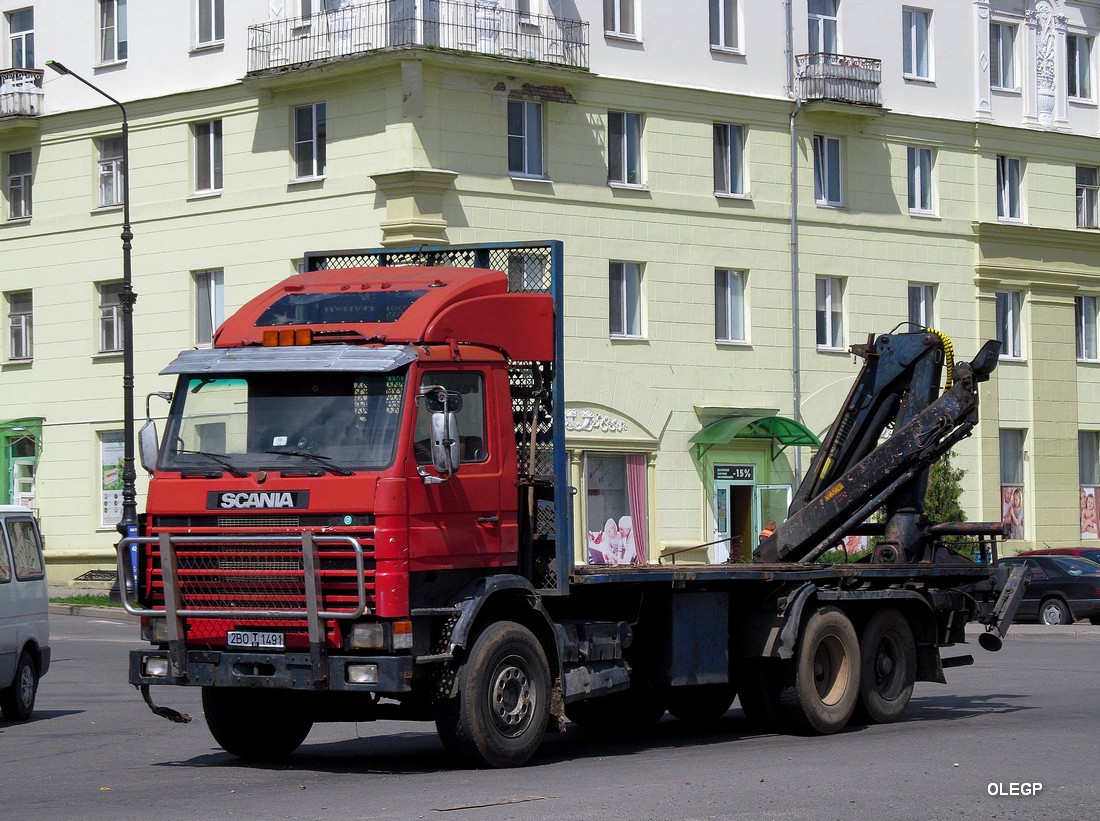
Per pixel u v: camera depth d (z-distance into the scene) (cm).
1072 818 1148
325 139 4141
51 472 4722
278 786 1366
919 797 1238
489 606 1475
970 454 5084
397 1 3950
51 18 4725
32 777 1471
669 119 4428
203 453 1451
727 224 4553
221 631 1426
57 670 2702
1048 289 5275
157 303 4459
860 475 1978
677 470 4450
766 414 4628
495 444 1484
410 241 3956
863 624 1842
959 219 5069
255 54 4222
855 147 4834
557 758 1561
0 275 4822
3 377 4822
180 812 1211
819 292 4784
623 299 4372
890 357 2019
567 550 1518
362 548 1363
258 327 1494
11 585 1956
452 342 1455
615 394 4312
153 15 4494
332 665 1376
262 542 1398
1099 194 5450
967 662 1981
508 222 4106
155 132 4469
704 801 1223
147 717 2019
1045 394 5262
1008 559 4003
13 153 4825
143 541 1448
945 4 5047
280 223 4209
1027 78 5250
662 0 4431
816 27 4778
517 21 4119
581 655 1539
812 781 1328
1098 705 2039
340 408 1418
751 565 1778
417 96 3953
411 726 1956
